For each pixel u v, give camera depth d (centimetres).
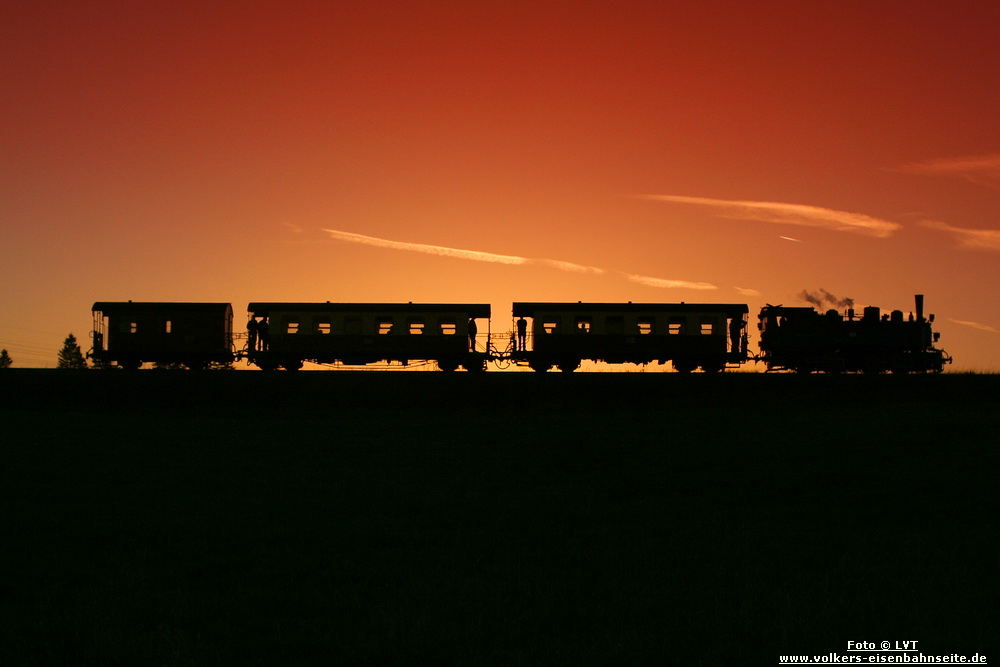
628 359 4297
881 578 1127
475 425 2909
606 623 948
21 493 1798
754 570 1176
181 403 3400
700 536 1414
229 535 1419
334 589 1090
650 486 1942
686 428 2784
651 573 1166
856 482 1947
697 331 4300
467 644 879
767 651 863
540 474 2083
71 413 3203
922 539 1370
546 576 1152
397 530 1479
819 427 2747
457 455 2336
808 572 1168
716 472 2094
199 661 834
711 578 1147
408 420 3062
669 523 1536
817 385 3559
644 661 836
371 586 1114
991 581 1108
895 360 4350
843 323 4372
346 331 4284
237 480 1966
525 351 4297
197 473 2050
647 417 3064
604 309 4309
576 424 2911
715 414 3103
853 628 932
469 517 1598
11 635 909
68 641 895
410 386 3488
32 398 3441
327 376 3578
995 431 2609
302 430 2795
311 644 883
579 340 4294
